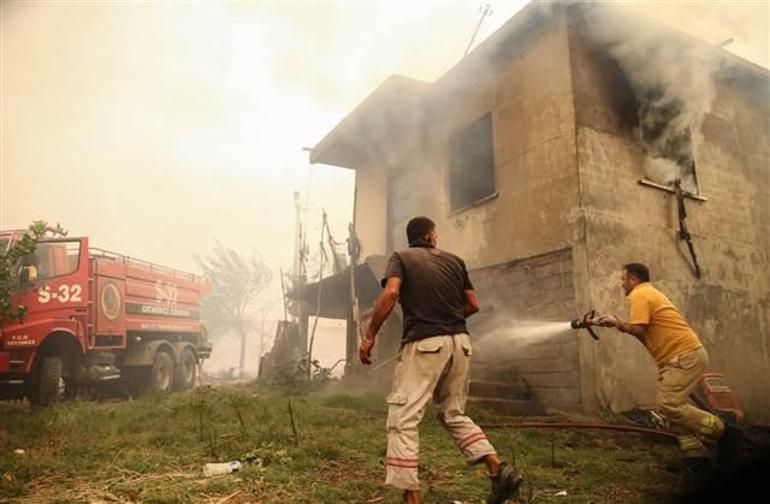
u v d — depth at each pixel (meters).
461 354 2.98
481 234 9.16
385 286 3.01
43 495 3.38
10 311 7.70
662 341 3.98
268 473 3.64
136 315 11.13
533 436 5.25
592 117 7.79
